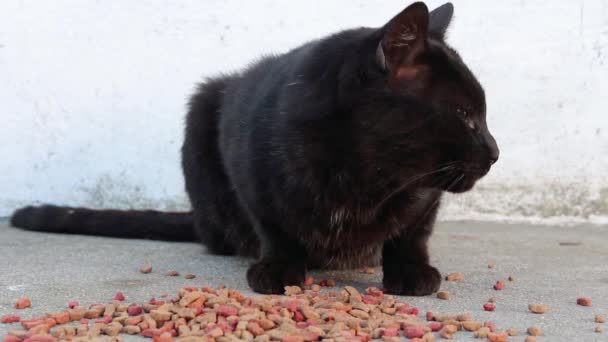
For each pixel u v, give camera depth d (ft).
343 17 4.11
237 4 4.12
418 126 2.39
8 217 4.14
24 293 2.52
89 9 4.09
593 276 2.86
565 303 2.48
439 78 2.41
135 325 2.15
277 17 4.12
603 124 4.04
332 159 2.44
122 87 4.13
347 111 2.39
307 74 2.52
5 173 4.14
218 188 3.12
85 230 3.67
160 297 2.48
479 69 4.09
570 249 3.39
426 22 2.36
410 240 2.67
